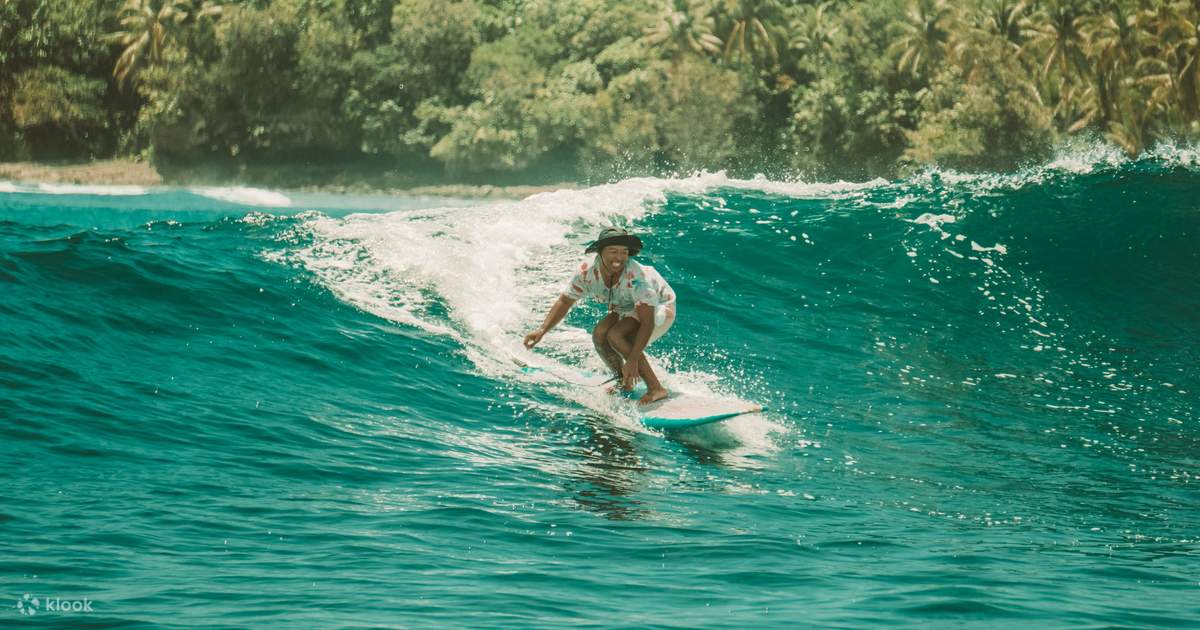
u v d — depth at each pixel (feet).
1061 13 199.72
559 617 11.14
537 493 17.08
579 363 26.07
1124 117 200.34
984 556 15.10
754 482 19.26
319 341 24.71
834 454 21.84
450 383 23.70
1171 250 37.17
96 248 27.76
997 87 199.93
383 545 13.62
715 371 27.25
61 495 14.42
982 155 198.80
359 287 28.99
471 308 28.86
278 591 11.52
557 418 22.29
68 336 21.90
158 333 23.40
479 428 21.08
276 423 19.25
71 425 17.38
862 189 44.42
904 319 32.45
